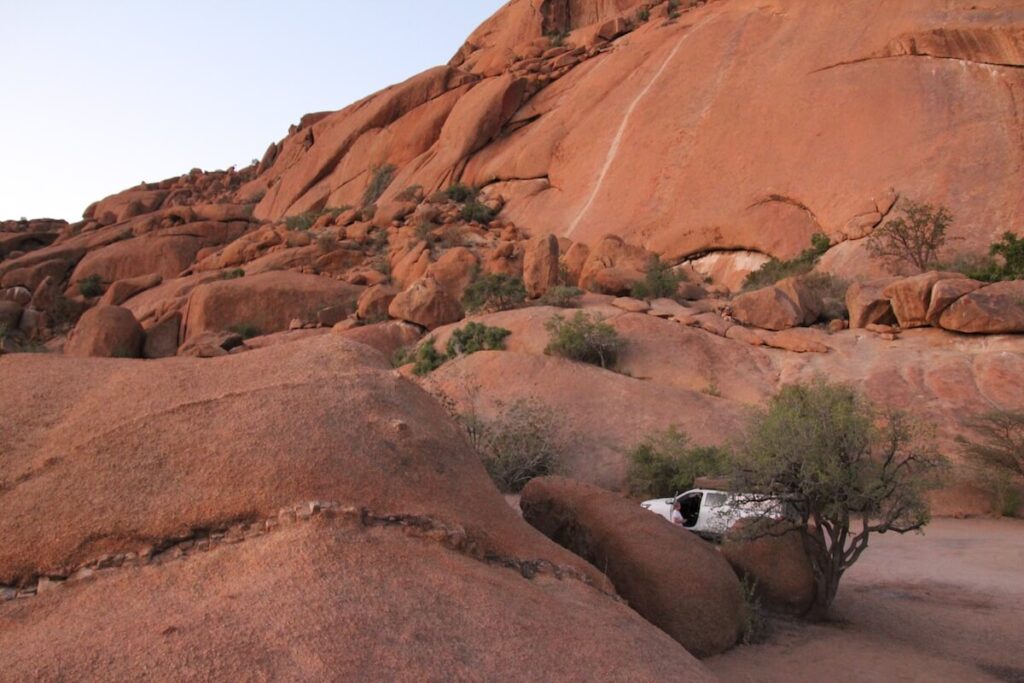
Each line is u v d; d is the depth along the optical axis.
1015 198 32.66
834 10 46.03
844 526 9.42
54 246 66.62
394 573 4.77
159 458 5.28
